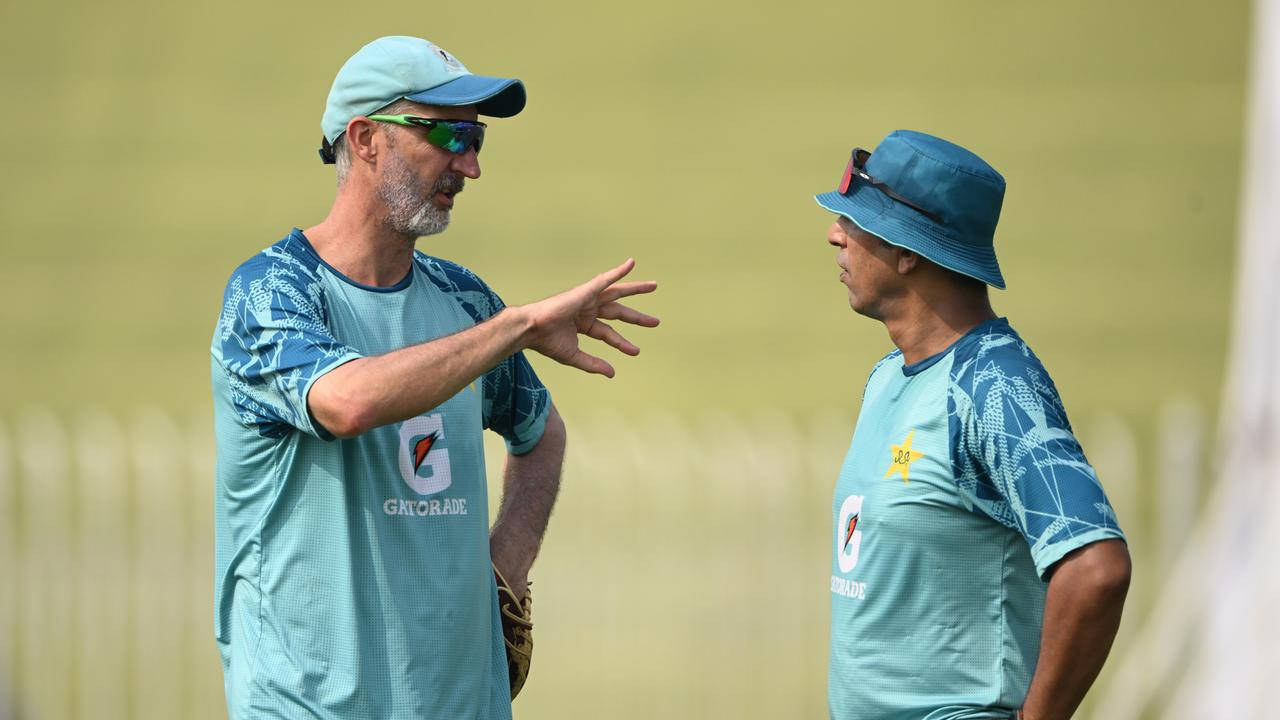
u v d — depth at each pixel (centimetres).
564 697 3116
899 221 1142
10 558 3391
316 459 1138
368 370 1059
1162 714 2753
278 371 1084
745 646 3183
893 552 1119
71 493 3788
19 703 3275
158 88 5350
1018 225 4859
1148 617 3000
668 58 5372
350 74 1168
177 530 3447
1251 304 2406
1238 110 4997
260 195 5084
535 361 4600
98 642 3344
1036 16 5278
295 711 1135
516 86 1198
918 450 1112
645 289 1196
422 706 1155
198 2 5509
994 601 1105
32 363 4712
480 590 1208
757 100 5219
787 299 4741
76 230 5053
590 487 3294
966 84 5166
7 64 5397
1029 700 1066
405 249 1205
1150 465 4047
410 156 1160
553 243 4903
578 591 3244
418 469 1167
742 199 4984
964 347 1123
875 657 1132
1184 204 4822
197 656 3334
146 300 4884
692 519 3278
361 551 1144
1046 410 1070
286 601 1146
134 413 4506
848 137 5081
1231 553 2391
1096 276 4719
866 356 4562
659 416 4378
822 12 5397
